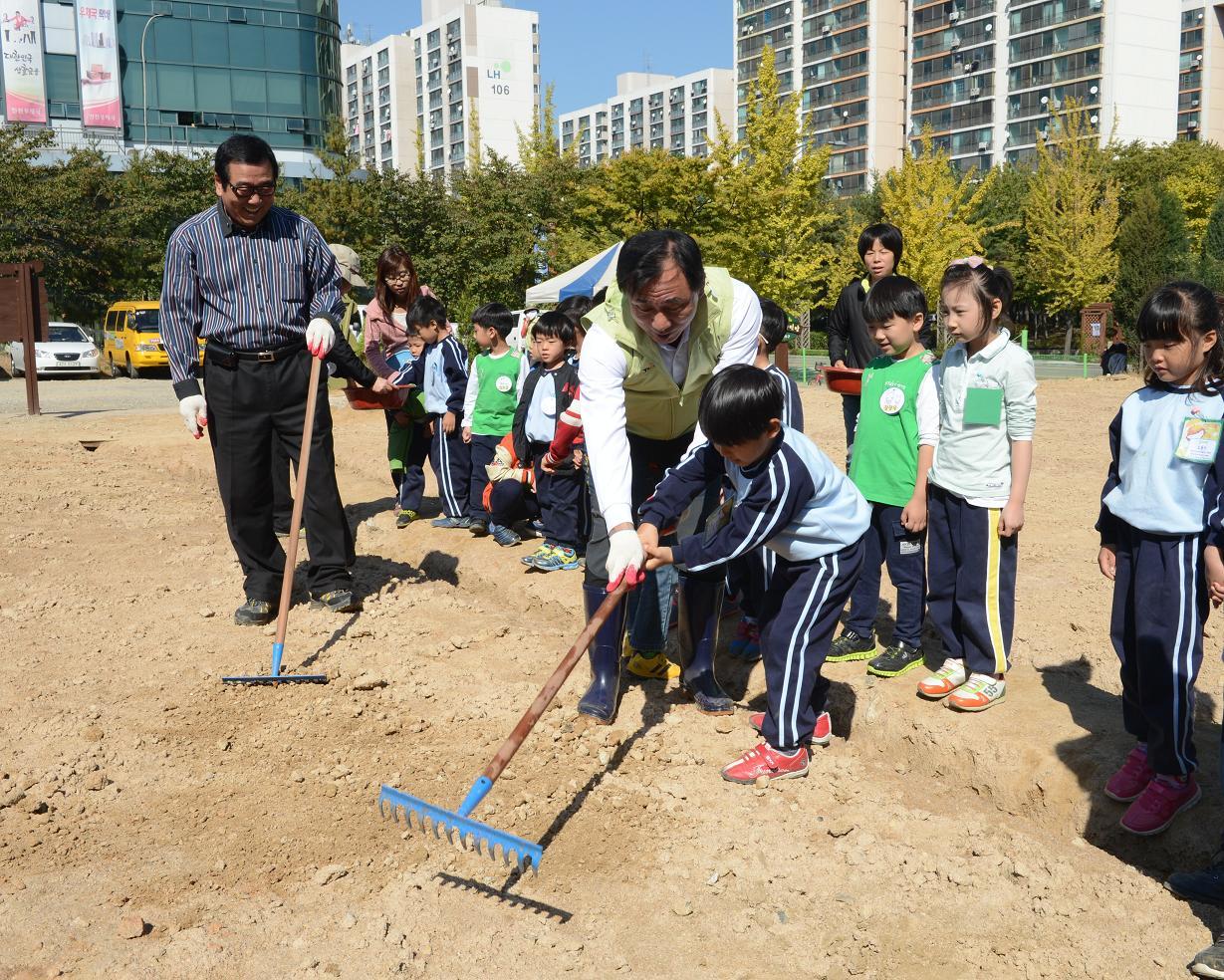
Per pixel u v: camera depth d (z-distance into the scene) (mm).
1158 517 3062
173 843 3129
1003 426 3697
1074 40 70625
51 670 4488
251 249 4883
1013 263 47344
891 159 84500
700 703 4102
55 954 2594
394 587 5902
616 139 144875
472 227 30703
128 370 25219
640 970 2609
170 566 6316
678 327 3414
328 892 2889
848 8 83938
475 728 3955
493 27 114625
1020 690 4039
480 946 2676
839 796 3510
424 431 7301
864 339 5777
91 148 36875
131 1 46250
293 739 3850
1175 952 2684
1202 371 3041
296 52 48781
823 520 3359
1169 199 43094
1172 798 3137
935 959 2678
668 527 3703
